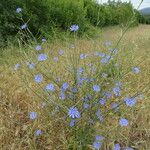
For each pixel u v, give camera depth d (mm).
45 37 1426
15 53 1064
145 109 680
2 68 941
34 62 737
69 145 546
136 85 800
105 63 659
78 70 651
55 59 796
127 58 889
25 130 620
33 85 734
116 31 1814
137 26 3656
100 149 560
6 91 767
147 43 1519
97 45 1038
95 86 565
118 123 598
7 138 593
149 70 957
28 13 1517
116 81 670
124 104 630
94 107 570
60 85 651
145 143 590
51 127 593
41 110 632
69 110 516
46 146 575
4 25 1362
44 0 1649
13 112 674
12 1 1444
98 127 569
